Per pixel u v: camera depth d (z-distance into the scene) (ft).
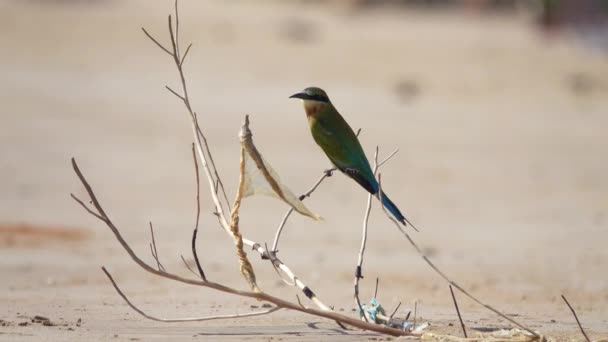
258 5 183.32
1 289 31.53
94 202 20.68
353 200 61.57
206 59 123.75
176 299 29.58
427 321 25.84
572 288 34.40
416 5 211.61
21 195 58.03
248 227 50.21
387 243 46.52
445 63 129.39
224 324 24.77
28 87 100.83
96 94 100.42
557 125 97.66
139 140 80.79
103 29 134.92
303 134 86.43
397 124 93.50
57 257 38.83
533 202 61.46
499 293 32.78
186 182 64.69
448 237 48.73
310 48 133.80
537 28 166.30
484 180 69.62
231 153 76.84
